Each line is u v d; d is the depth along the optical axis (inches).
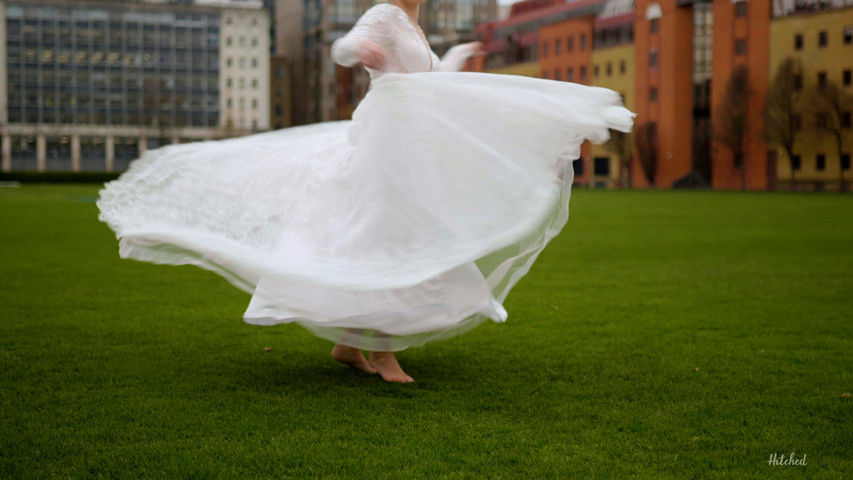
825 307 247.6
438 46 3166.8
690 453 114.7
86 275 319.9
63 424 126.0
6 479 103.4
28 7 3154.5
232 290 282.7
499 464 109.8
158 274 326.3
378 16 154.1
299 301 136.8
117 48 3262.8
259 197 159.5
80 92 3248.0
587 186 2598.4
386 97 147.5
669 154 2290.8
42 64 3198.8
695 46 2294.5
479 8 3580.2
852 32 1934.1
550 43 2667.3
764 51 2094.0
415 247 140.5
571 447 116.6
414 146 144.3
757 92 2108.8
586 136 143.7
